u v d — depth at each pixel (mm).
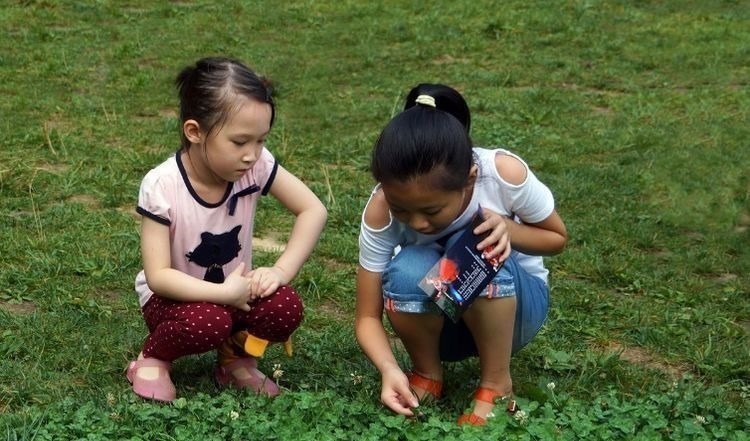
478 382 3676
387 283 3305
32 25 10883
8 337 3928
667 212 6039
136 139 7105
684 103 8609
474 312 3270
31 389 3496
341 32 11117
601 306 4621
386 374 3273
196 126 3287
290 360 3846
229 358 3572
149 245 3377
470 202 3264
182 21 11461
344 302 4617
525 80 9375
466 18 11703
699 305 4730
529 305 3400
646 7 12453
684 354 4168
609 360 3932
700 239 5664
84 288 4520
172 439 3078
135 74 9156
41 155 6578
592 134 7676
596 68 9836
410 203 3020
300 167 6660
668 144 7418
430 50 10336
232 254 3525
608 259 5250
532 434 3076
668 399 3441
